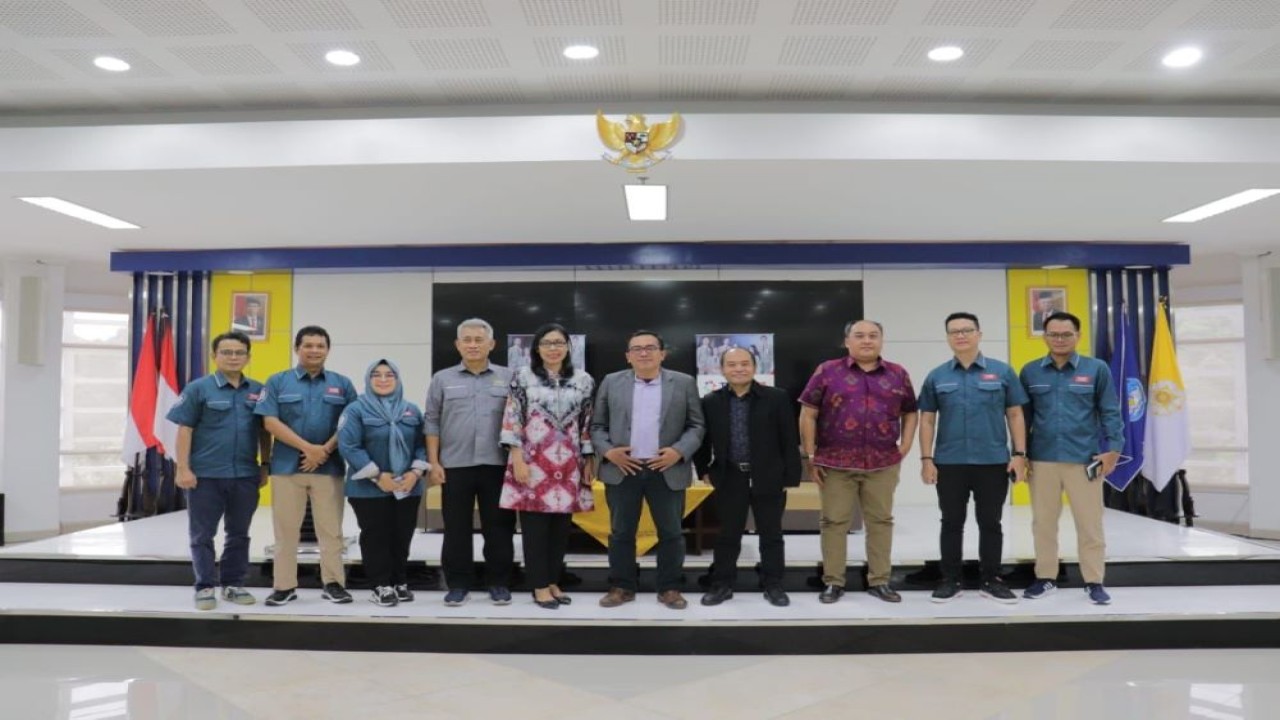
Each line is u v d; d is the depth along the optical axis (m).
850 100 4.98
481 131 5.01
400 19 4.02
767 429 4.38
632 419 4.32
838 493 4.45
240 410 4.42
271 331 8.21
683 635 4.06
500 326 8.09
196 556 4.32
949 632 4.09
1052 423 4.46
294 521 4.43
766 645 4.07
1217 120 4.97
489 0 3.84
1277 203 6.07
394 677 3.74
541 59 4.43
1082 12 3.93
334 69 4.55
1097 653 4.09
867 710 3.34
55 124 5.09
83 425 9.62
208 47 4.29
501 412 4.41
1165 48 4.29
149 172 5.13
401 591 4.48
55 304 8.44
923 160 4.99
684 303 8.02
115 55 4.36
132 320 8.17
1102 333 7.99
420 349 8.12
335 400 4.49
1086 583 4.43
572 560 4.95
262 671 3.83
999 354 8.04
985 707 3.36
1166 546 5.35
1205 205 6.16
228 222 6.68
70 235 7.18
